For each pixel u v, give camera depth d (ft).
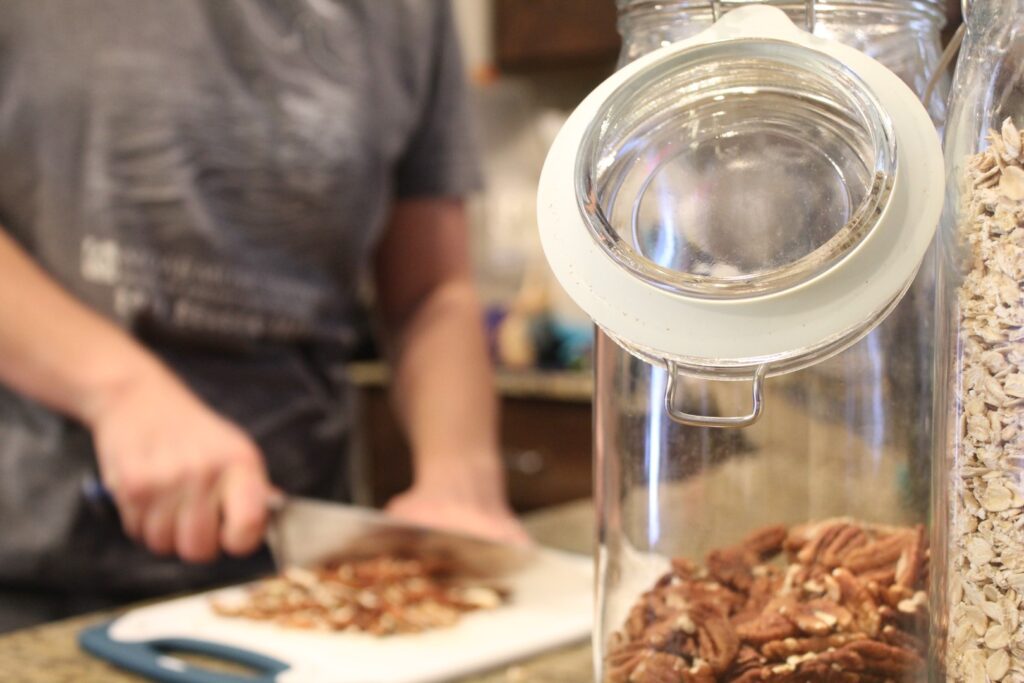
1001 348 1.33
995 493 1.34
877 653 1.49
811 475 1.53
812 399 1.53
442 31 4.51
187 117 3.66
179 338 3.77
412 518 3.82
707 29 1.45
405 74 4.33
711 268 1.35
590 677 2.41
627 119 1.41
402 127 4.33
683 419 1.35
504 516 4.19
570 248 1.38
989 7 1.36
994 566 1.35
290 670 2.40
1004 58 1.34
